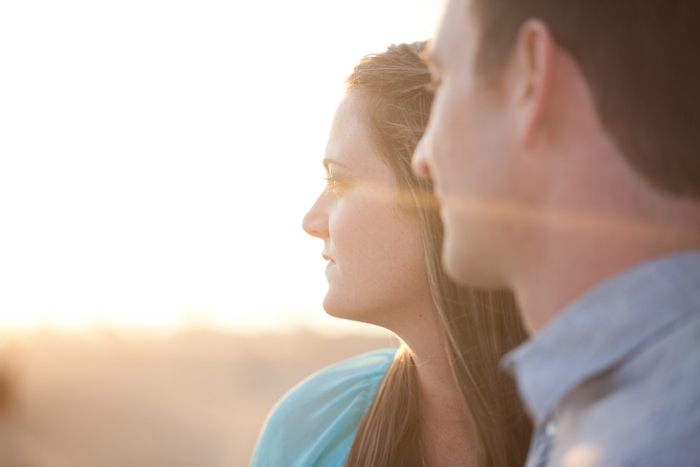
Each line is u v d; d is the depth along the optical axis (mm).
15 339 44781
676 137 570
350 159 1298
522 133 629
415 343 1306
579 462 527
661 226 577
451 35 713
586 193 602
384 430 1290
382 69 1321
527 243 639
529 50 625
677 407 489
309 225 1399
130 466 11117
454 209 688
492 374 1200
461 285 1210
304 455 1453
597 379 570
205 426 14977
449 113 695
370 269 1264
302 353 37469
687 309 537
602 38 594
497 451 1161
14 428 14992
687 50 579
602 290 582
